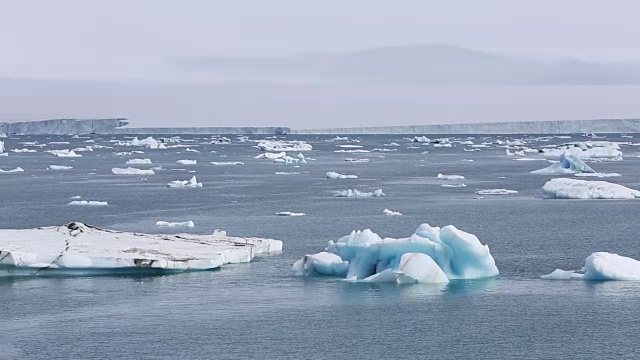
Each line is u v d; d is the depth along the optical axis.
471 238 55.44
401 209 96.19
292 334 43.84
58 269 55.47
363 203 102.81
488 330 44.31
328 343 42.44
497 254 65.19
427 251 55.06
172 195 113.44
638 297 50.00
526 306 48.50
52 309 48.25
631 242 71.56
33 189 123.00
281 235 75.50
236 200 106.81
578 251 66.81
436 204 101.50
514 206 98.75
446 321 45.88
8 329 44.72
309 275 56.34
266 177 148.00
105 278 55.06
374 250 55.56
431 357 40.50
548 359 40.16
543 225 81.94
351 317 46.62
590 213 91.00
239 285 53.62
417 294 51.22
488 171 164.88
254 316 46.91
